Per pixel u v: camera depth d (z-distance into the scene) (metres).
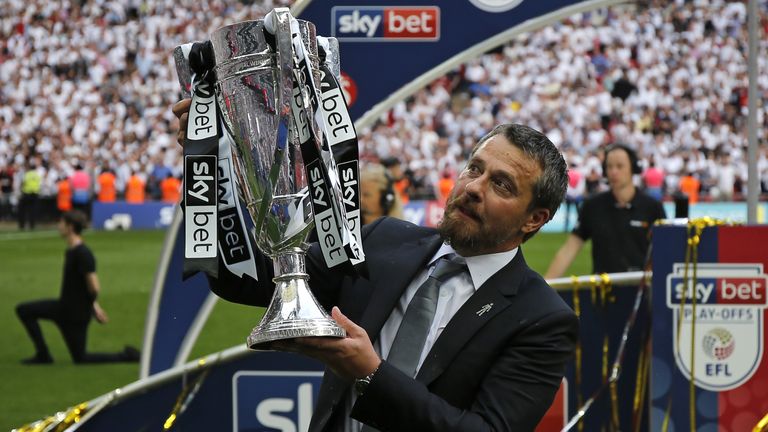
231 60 3.79
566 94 52.12
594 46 54.31
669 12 55.66
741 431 6.95
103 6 56.31
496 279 4.24
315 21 9.91
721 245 6.92
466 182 4.23
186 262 3.71
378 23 9.90
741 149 50.22
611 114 51.75
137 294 24.44
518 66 52.84
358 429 4.24
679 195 12.91
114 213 43.88
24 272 28.97
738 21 55.25
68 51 54.69
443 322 4.21
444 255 4.36
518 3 9.86
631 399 7.46
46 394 13.84
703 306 6.95
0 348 17.73
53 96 52.41
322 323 3.62
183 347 9.37
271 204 3.76
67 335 16.28
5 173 48.06
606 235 11.84
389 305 4.27
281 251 3.81
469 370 4.10
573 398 7.41
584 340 7.42
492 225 4.17
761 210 42.84
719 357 6.95
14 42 54.94
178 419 7.10
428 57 9.91
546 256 31.62
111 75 53.97
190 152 3.79
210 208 3.78
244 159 3.83
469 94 51.84
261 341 3.57
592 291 7.41
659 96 52.62
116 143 50.03
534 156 4.19
